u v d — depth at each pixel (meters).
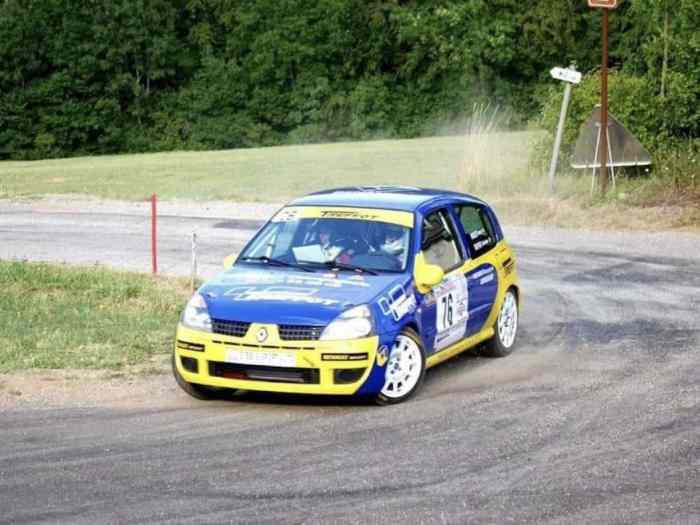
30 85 97.75
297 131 97.44
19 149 96.81
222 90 98.75
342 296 12.56
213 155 66.19
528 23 93.69
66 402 12.76
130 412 12.34
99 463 10.40
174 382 13.81
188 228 30.31
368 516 8.99
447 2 96.56
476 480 9.92
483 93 95.12
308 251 13.71
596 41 90.56
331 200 14.46
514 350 15.97
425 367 13.11
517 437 11.30
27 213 34.47
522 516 9.00
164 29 99.81
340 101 96.75
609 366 14.79
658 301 19.73
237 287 12.93
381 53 98.69
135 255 25.45
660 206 30.50
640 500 9.40
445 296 13.73
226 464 10.37
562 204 31.09
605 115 31.55
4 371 14.15
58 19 98.06
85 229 30.34
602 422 11.90
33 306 18.47
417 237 13.70
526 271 23.09
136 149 98.31
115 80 98.00
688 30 34.91
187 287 20.59
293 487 9.71
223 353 12.26
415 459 10.53
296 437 11.30
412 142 74.44
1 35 96.19
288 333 12.16
